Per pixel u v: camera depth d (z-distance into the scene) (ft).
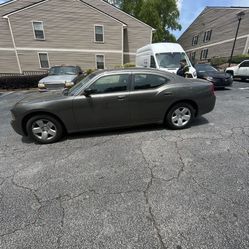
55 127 12.14
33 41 55.83
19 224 6.34
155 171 9.05
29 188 8.11
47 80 26.50
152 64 28.78
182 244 5.53
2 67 57.11
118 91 12.23
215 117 16.51
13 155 10.98
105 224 6.25
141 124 13.39
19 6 58.80
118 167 9.46
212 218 6.34
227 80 29.71
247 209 6.66
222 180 8.23
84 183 8.34
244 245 5.43
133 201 7.22
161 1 86.94
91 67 62.08
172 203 7.06
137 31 65.62
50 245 5.60
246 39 65.87
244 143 11.58
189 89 13.19
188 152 10.68
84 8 56.08
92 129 12.67
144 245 5.52
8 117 19.04
